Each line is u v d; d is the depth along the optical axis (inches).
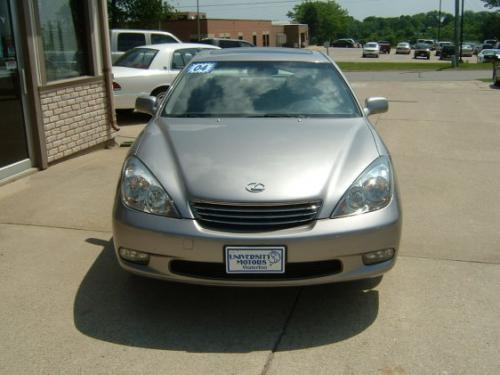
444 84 795.4
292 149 141.5
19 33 247.6
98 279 154.4
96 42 305.7
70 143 287.6
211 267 125.6
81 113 295.4
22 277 155.3
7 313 136.0
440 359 117.7
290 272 125.0
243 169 132.3
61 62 283.0
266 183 127.3
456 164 288.2
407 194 233.9
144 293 146.6
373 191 130.6
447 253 172.2
